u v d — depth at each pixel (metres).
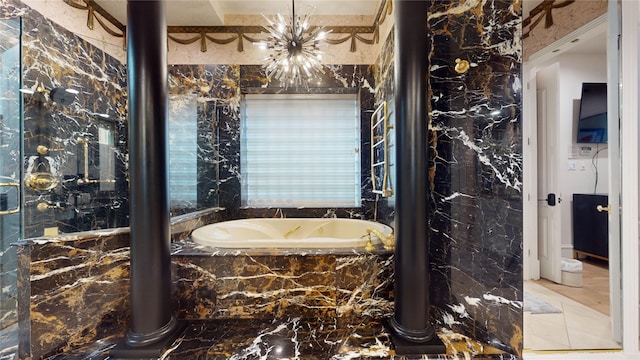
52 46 1.92
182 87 2.33
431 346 1.30
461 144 1.48
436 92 1.51
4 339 1.47
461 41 1.46
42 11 1.88
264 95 2.85
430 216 1.54
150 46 1.36
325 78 2.73
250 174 2.87
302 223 2.63
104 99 2.30
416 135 1.34
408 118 1.34
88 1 2.24
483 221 1.45
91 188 2.13
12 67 1.71
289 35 2.00
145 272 1.34
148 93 1.35
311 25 2.71
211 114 2.71
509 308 1.40
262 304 1.58
